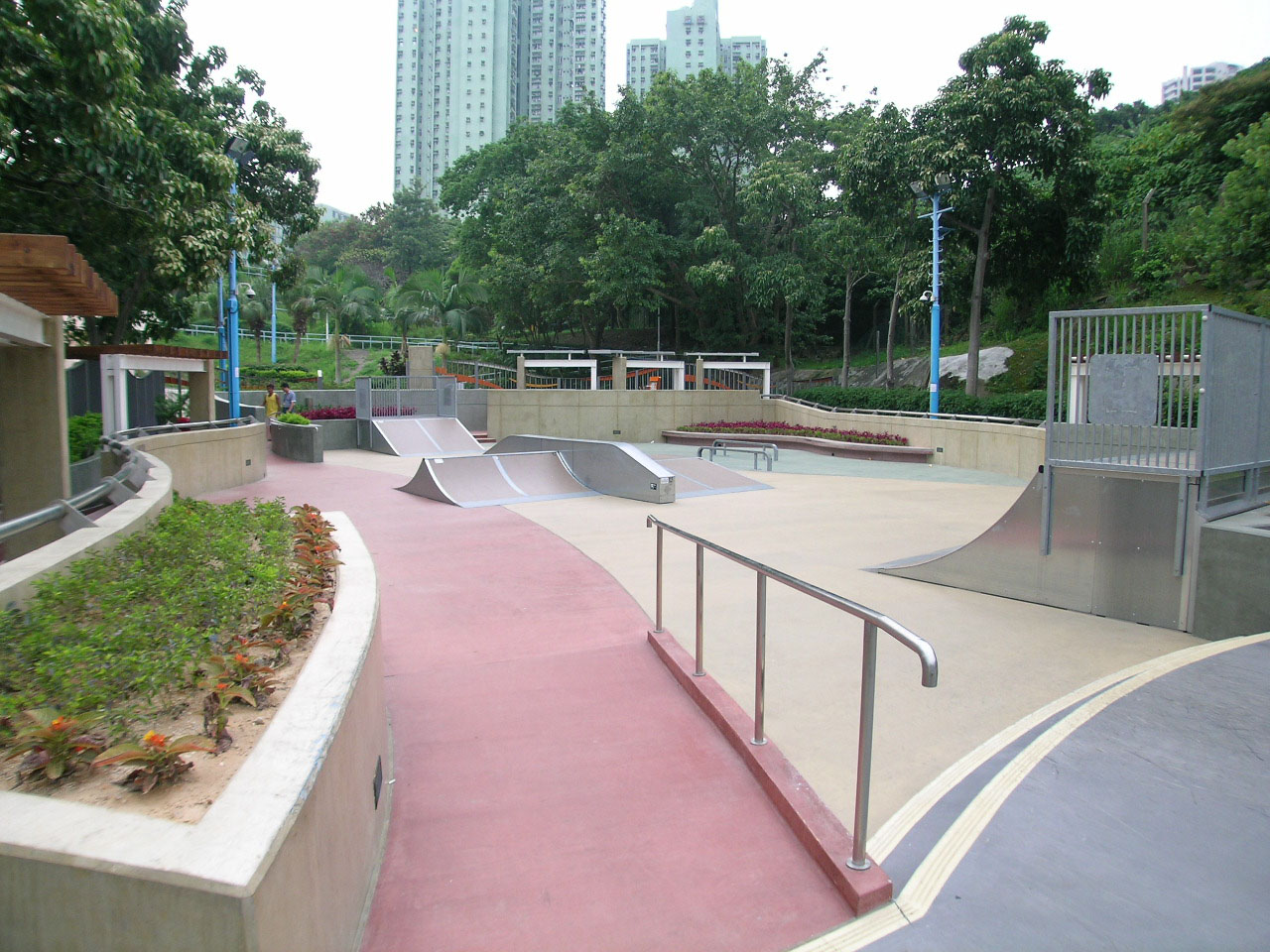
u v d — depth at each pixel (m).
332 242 65.19
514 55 112.81
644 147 32.06
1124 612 6.38
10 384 7.52
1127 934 2.48
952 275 25.03
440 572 8.05
